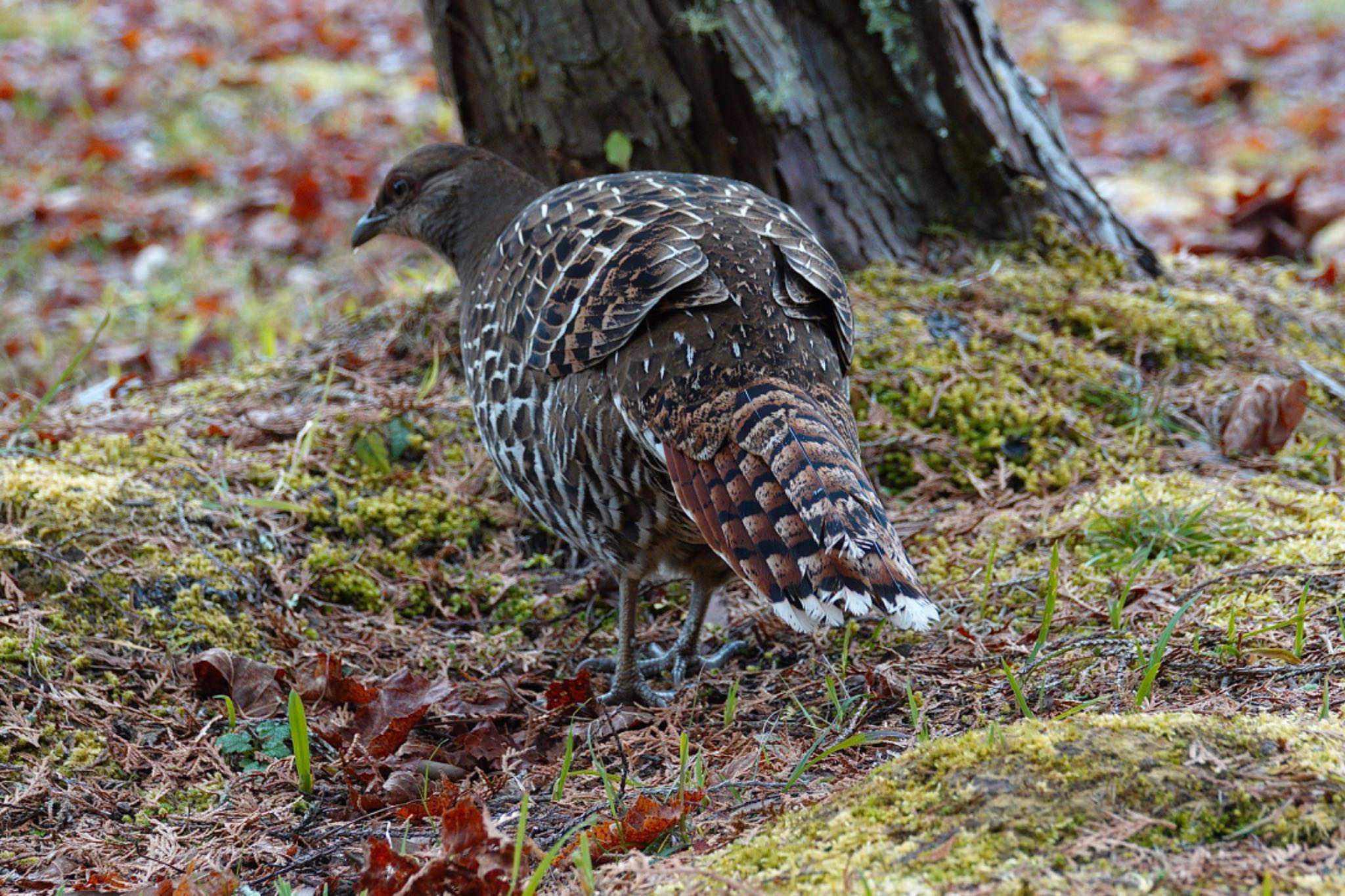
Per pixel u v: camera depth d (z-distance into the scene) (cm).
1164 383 844
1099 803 382
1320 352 927
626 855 437
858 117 946
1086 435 793
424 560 750
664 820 444
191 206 1630
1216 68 2172
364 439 811
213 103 2002
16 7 2384
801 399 511
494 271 626
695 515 503
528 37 919
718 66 898
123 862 490
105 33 2302
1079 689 524
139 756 564
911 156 954
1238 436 789
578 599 736
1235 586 593
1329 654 516
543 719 598
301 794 543
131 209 1606
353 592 714
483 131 977
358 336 974
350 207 1633
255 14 2503
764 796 474
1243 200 1316
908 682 546
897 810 400
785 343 533
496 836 404
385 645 676
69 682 596
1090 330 890
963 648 595
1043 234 958
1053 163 983
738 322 530
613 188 624
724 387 515
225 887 451
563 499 597
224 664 613
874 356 841
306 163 1755
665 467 543
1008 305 897
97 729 575
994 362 841
